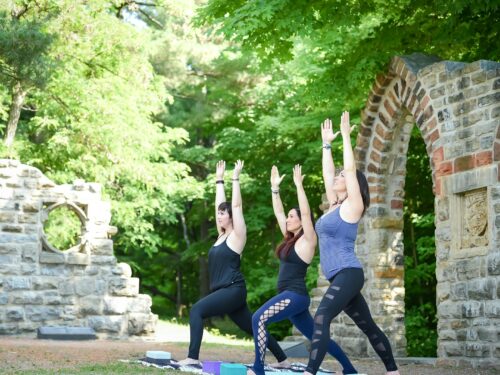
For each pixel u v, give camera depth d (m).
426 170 19.64
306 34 13.58
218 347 13.58
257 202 24.14
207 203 26.39
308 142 22.77
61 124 21.12
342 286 6.44
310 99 15.23
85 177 21.58
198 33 24.80
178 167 22.91
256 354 7.08
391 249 12.82
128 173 21.42
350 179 6.59
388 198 12.91
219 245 8.12
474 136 10.30
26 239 15.06
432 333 19.14
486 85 10.17
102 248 15.62
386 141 12.77
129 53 21.12
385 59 13.89
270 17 12.55
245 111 25.08
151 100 22.64
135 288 15.68
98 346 12.59
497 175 9.85
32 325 14.91
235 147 23.31
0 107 20.45
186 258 26.20
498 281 9.72
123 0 22.33
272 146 23.58
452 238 10.54
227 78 25.27
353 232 6.61
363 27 16.61
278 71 24.19
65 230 21.45
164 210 23.80
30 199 15.20
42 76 12.21
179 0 22.67
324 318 6.37
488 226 9.94
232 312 8.09
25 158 21.39
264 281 23.11
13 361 8.73
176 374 7.26
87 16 19.81
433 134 11.06
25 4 18.62
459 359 10.25
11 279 14.84
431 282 20.67
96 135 20.50
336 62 15.85
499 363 9.66
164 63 24.78
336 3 13.65
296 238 7.29
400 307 12.73
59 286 15.22
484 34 13.56
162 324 18.45
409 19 14.52
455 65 10.80
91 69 21.48
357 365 10.59
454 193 10.57
